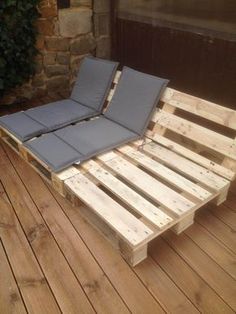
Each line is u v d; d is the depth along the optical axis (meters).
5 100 3.65
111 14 3.75
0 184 2.25
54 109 2.85
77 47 3.79
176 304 1.46
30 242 1.78
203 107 2.19
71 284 1.55
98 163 2.18
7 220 1.93
